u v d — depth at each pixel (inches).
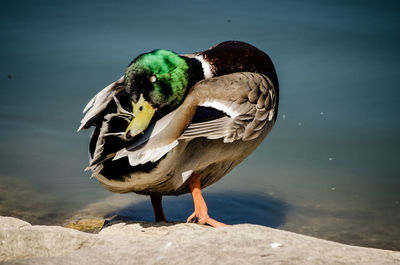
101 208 227.5
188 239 130.6
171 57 162.2
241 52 187.0
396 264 119.5
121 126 160.6
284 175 254.4
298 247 124.6
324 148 274.8
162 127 155.7
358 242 199.2
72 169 258.7
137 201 237.0
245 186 246.4
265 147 279.9
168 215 225.1
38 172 253.0
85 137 286.5
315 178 250.4
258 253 121.0
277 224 212.7
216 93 164.1
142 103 157.6
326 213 221.0
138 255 123.0
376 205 226.4
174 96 161.2
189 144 162.7
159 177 161.8
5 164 258.5
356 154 267.7
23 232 135.3
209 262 117.6
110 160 162.1
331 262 118.5
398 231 206.5
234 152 174.1
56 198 233.0
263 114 173.2
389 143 275.1
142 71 157.0
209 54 180.9
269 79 183.5
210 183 185.9
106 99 167.9
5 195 232.5
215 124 161.0
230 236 129.6
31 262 119.5
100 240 132.9
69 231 135.6
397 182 244.1
